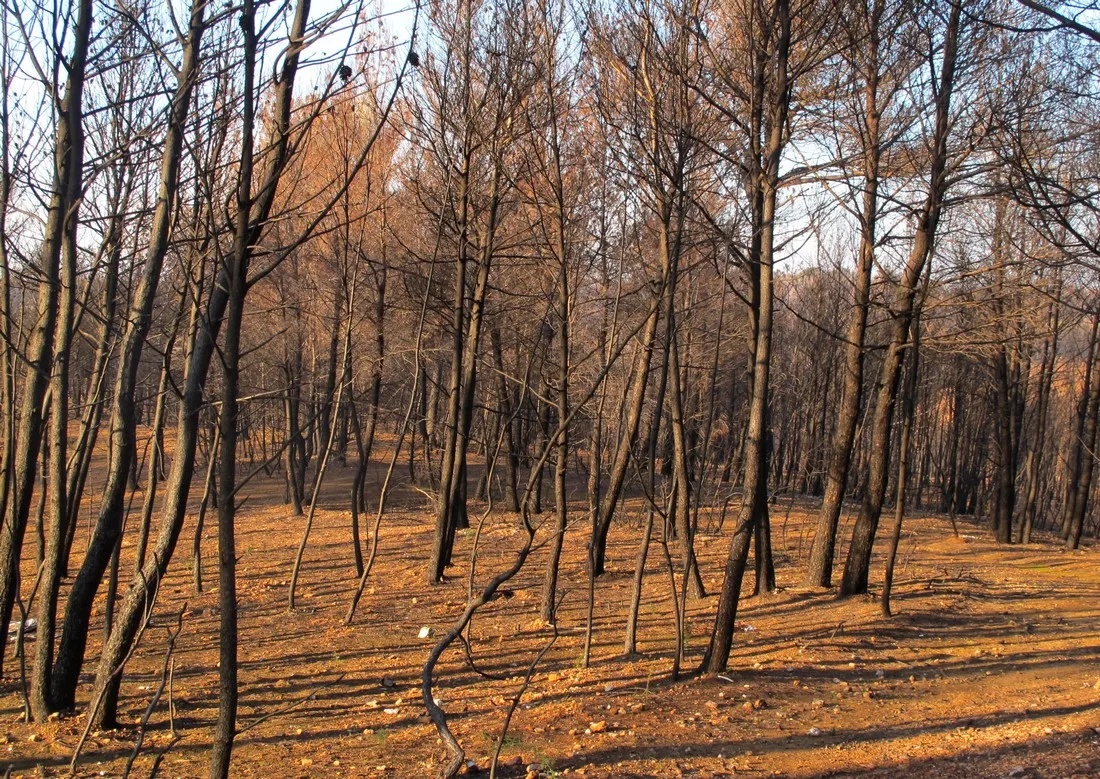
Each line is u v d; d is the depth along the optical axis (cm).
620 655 955
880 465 1234
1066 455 4062
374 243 1773
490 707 795
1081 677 852
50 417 930
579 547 1800
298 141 438
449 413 1531
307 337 2220
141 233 925
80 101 693
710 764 615
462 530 2094
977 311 1252
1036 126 960
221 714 412
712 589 1366
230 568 410
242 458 3616
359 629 1195
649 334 1017
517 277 1944
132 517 2384
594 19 926
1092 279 902
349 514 2489
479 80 1296
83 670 985
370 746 689
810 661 909
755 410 830
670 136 864
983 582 1404
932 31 973
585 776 590
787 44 824
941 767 601
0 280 788
